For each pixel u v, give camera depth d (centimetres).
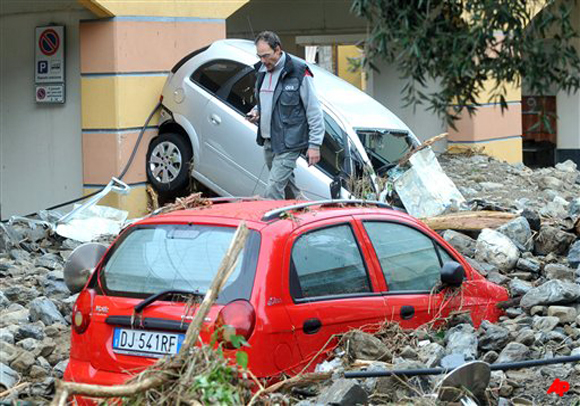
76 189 1700
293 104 1176
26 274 1203
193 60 1598
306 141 1188
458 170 2075
